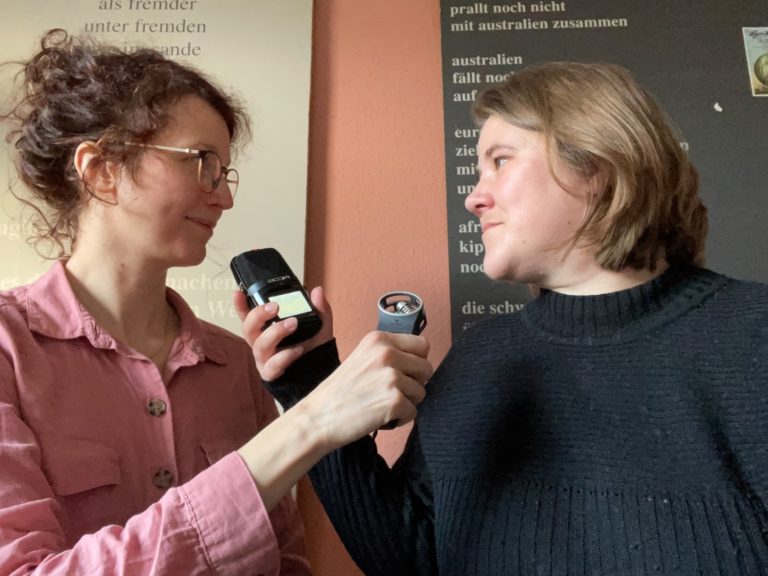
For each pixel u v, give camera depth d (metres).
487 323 0.82
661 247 0.70
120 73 0.76
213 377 0.85
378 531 0.74
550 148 0.67
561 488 0.62
